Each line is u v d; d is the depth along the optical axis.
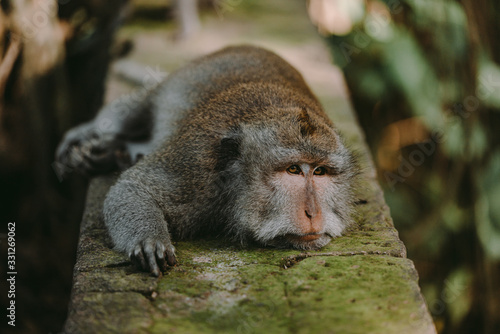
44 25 8.46
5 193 8.73
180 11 10.88
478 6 9.43
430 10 9.27
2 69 8.16
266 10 13.29
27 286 8.38
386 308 4.36
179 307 4.41
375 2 10.46
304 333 4.09
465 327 9.71
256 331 4.13
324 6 12.87
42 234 8.83
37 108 8.52
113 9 9.76
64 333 4.12
